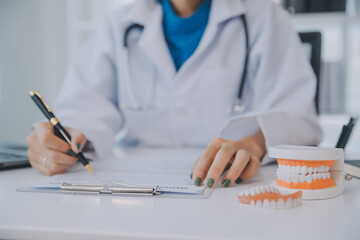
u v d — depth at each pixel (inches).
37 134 27.7
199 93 41.2
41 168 27.0
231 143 27.2
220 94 40.9
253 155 25.3
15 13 87.5
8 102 89.6
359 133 66.4
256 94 41.1
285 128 31.9
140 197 19.7
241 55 41.4
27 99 89.0
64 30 86.8
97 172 26.5
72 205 18.2
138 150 40.3
